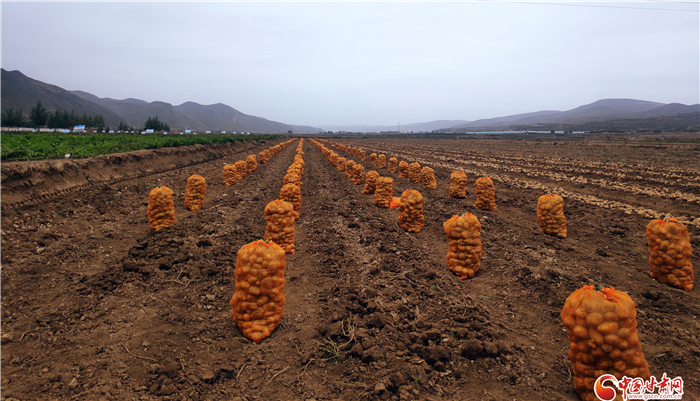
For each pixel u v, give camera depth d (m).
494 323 6.20
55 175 13.45
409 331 5.87
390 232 11.62
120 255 8.70
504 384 4.74
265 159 37.94
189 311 6.38
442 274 8.20
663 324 6.27
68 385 4.32
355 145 73.69
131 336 5.45
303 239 11.40
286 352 5.36
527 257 9.33
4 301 6.12
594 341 4.06
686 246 7.62
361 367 4.94
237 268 5.78
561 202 11.28
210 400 4.28
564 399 4.41
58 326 5.55
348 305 6.67
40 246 8.76
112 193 14.84
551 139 89.81
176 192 17.48
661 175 22.52
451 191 17.69
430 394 4.51
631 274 8.39
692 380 4.80
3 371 4.51
